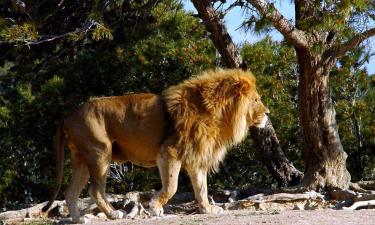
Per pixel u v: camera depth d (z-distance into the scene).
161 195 23.61
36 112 41.41
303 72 31.02
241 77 24.22
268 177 40.03
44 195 40.75
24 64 33.72
